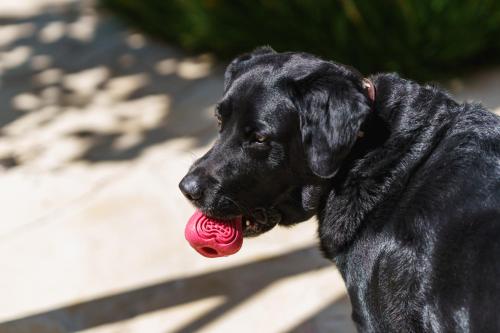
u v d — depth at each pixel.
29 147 8.71
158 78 9.90
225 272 6.67
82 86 9.88
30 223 7.50
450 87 8.95
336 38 9.09
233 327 6.09
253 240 7.02
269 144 4.51
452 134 4.45
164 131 8.78
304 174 4.59
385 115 4.54
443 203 4.23
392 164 4.45
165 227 7.27
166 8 10.54
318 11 9.08
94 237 7.23
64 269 6.88
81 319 6.32
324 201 4.66
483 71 9.20
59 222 7.46
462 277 4.01
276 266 6.68
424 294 4.20
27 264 6.99
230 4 9.73
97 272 6.81
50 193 7.90
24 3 12.32
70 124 9.08
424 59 9.09
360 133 4.46
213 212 4.68
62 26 11.43
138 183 7.89
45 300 6.57
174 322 6.21
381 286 4.40
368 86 4.58
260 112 4.48
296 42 9.41
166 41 10.80
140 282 6.66
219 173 4.61
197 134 8.65
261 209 4.77
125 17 11.34
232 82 4.75
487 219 4.05
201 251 4.84
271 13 9.41
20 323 6.32
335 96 4.36
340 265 4.65
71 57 10.59
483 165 4.26
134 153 8.43
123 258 6.94
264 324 6.09
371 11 8.79
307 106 4.43
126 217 7.43
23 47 10.95
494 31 9.06
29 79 10.13
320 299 6.27
